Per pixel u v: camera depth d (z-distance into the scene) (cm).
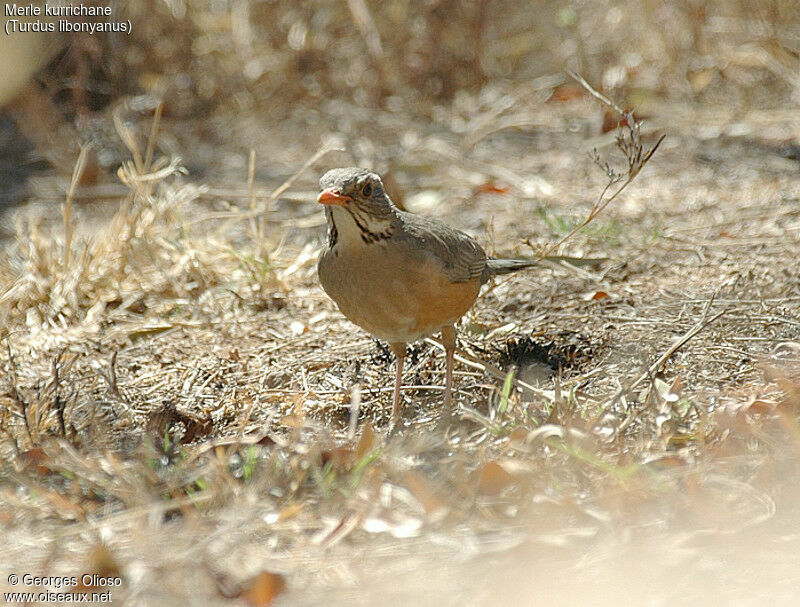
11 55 1270
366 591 660
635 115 1836
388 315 959
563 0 2106
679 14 1959
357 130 1905
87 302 1293
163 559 702
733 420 842
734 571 658
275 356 1148
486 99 1973
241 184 1705
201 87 1988
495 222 1502
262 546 724
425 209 1586
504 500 757
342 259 948
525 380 1049
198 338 1205
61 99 1912
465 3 1995
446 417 966
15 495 813
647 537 703
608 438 851
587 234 1399
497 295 1259
